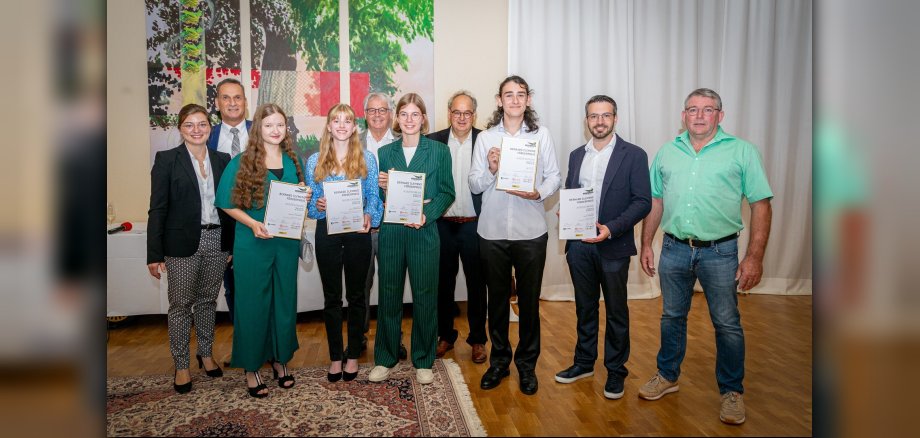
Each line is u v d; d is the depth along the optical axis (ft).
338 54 15.12
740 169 7.64
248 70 14.82
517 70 15.44
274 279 8.66
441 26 15.56
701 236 7.77
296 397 8.59
